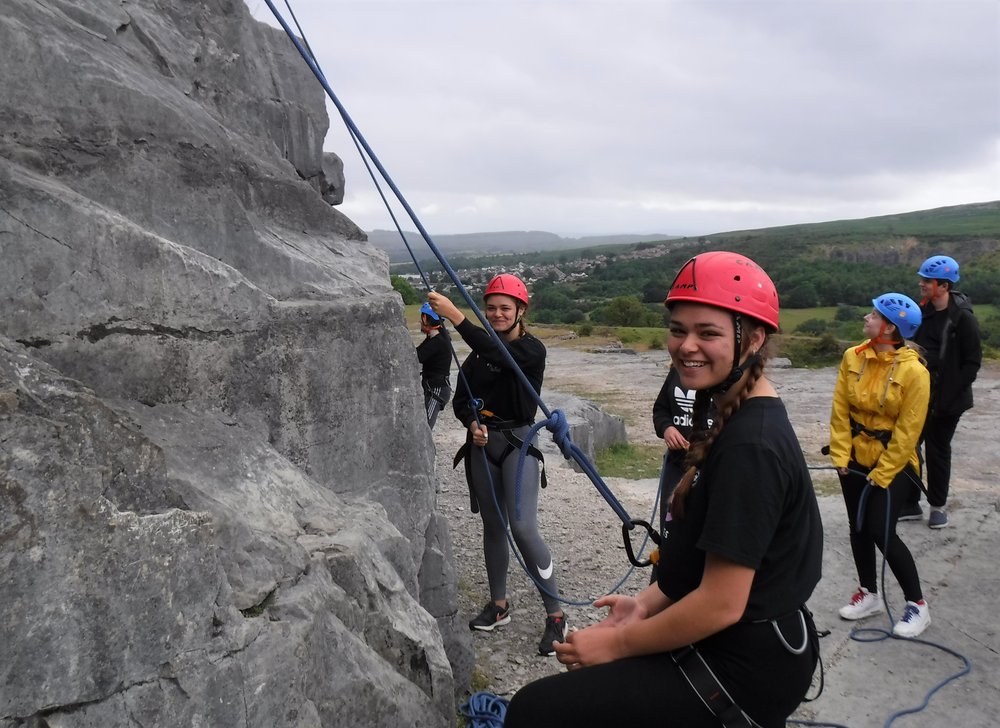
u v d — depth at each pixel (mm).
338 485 3299
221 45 3617
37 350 2295
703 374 1871
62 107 2549
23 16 2547
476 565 5562
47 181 2422
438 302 3775
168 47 3254
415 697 2723
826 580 5285
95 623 1748
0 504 1610
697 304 1853
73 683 1712
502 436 4199
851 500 4617
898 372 4312
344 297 3350
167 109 2818
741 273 1840
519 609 4879
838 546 5859
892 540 4465
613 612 2283
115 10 3061
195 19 3514
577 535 6188
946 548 5758
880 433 4430
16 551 1629
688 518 1913
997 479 8789
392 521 3520
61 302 2342
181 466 2416
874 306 4441
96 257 2416
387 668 2645
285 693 2119
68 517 1710
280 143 3859
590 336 31641
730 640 1854
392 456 3527
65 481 1715
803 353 20969
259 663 2076
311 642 2301
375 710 2504
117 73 2705
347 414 3305
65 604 1701
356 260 3688
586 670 1975
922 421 4289
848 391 4559
